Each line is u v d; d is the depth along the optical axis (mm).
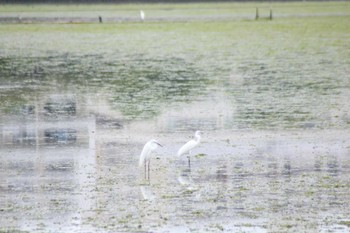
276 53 150250
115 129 76375
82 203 49344
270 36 187250
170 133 73688
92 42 177500
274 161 60844
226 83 109062
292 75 117250
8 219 46156
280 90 101875
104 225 44719
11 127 78500
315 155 62844
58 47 167875
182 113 85062
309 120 79625
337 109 86375
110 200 49969
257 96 96750
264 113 84250
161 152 64938
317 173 56719
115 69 127000
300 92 99875
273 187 52719
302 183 53750
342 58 139875
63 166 60219
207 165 59688
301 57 142375
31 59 145000
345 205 48281
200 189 52375
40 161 62188
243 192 51531
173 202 49312
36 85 110312
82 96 99125
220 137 71188
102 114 85500
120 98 96750
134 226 44438
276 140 69438
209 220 45438
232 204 48750
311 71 121938
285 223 44750
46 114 86188
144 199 50094
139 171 57969
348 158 61562
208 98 95688
